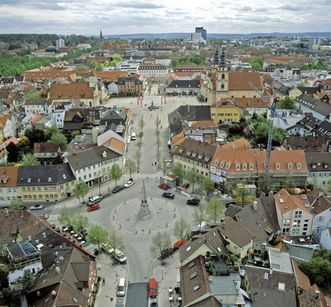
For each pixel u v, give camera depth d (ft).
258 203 355.36
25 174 437.58
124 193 452.35
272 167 433.89
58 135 589.32
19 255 276.00
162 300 282.97
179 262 325.42
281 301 253.65
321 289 282.97
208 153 463.42
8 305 252.83
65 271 262.26
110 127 569.23
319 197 364.99
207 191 437.58
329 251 309.22
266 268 274.57
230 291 247.91
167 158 555.69
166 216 398.83
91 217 399.65
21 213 353.92
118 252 333.83
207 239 289.53
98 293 291.17
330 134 564.30
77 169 449.48
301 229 351.25
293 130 632.38
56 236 319.68
